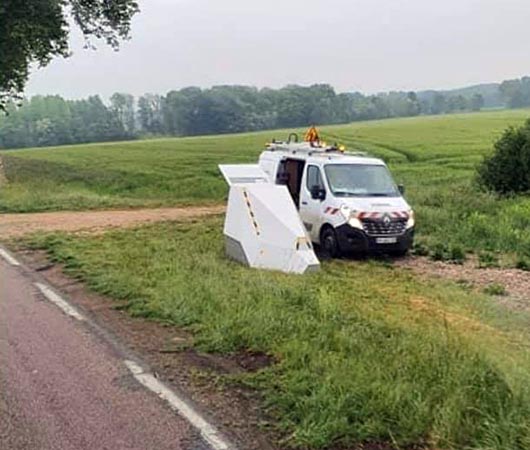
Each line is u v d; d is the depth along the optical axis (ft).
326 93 368.48
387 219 46.75
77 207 80.18
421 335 23.47
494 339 24.95
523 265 43.68
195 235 53.62
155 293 30.50
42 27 96.99
